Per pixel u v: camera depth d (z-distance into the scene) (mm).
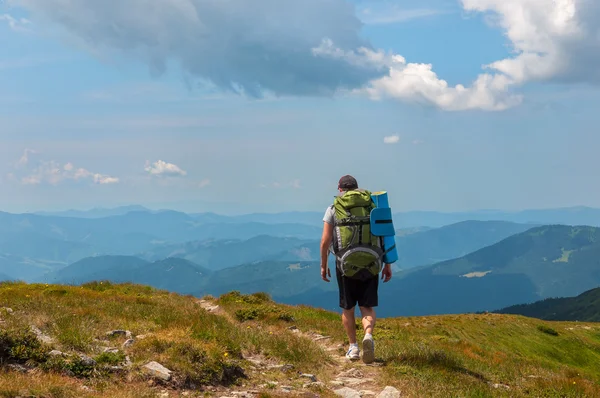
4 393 5789
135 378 7336
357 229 8844
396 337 15719
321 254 9344
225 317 16625
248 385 8117
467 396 7711
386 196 9250
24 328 8133
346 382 8688
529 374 12461
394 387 8039
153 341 8703
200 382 7684
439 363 10266
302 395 7508
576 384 10352
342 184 9430
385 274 9469
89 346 8789
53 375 6902
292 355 10469
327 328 16562
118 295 20406
